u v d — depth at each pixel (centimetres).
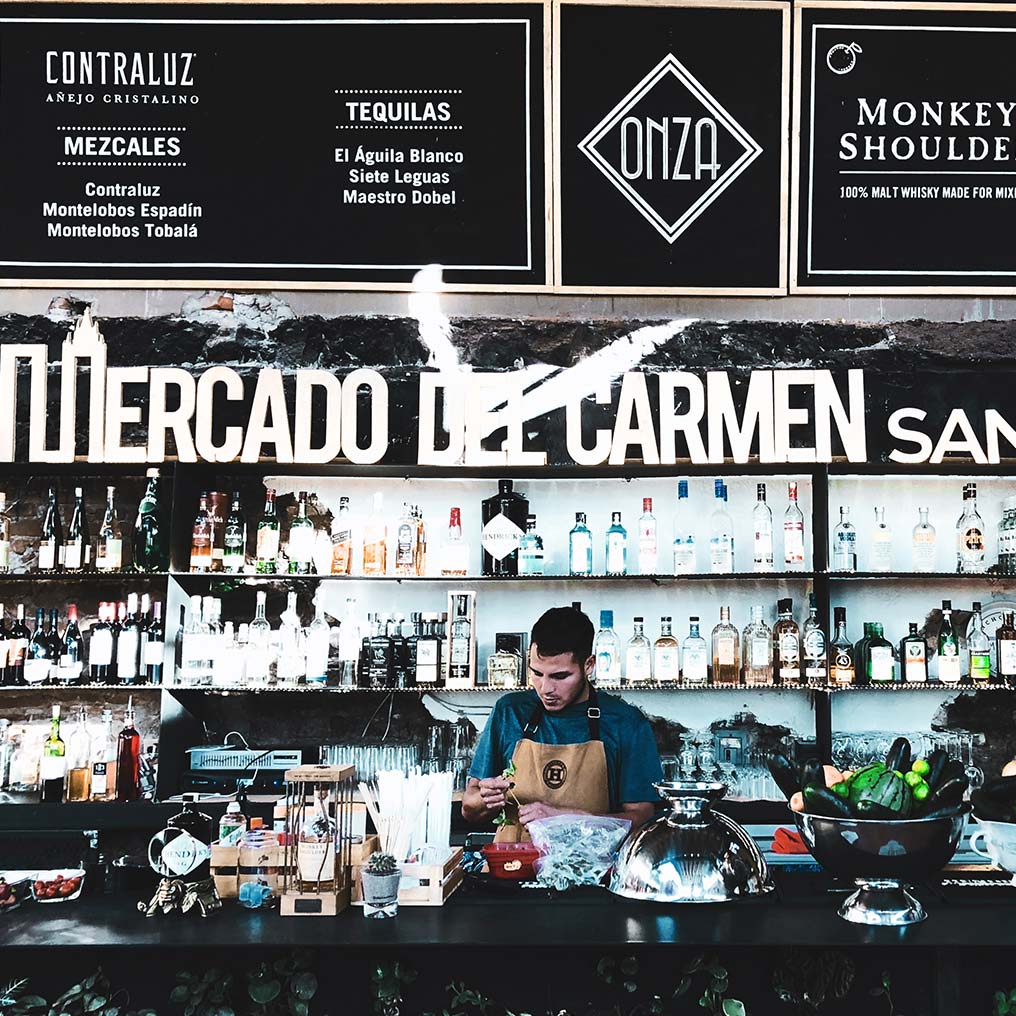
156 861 275
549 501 470
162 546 453
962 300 473
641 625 445
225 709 458
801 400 466
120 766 432
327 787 255
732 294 441
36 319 471
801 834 244
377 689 429
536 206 441
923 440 459
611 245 441
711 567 453
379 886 244
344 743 456
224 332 475
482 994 234
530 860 279
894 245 438
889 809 230
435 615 441
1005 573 439
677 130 439
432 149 441
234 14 436
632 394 450
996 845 254
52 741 425
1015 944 222
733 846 250
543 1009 234
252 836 260
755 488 468
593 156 439
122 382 462
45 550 446
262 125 440
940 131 436
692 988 233
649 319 474
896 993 232
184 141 441
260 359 474
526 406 470
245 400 468
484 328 474
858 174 438
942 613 459
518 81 437
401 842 270
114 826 410
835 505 467
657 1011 232
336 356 473
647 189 440
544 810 309
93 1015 233
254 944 227
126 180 441
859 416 445
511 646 452
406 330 475
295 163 441
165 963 235
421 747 455
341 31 437
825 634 436
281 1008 233
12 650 439
